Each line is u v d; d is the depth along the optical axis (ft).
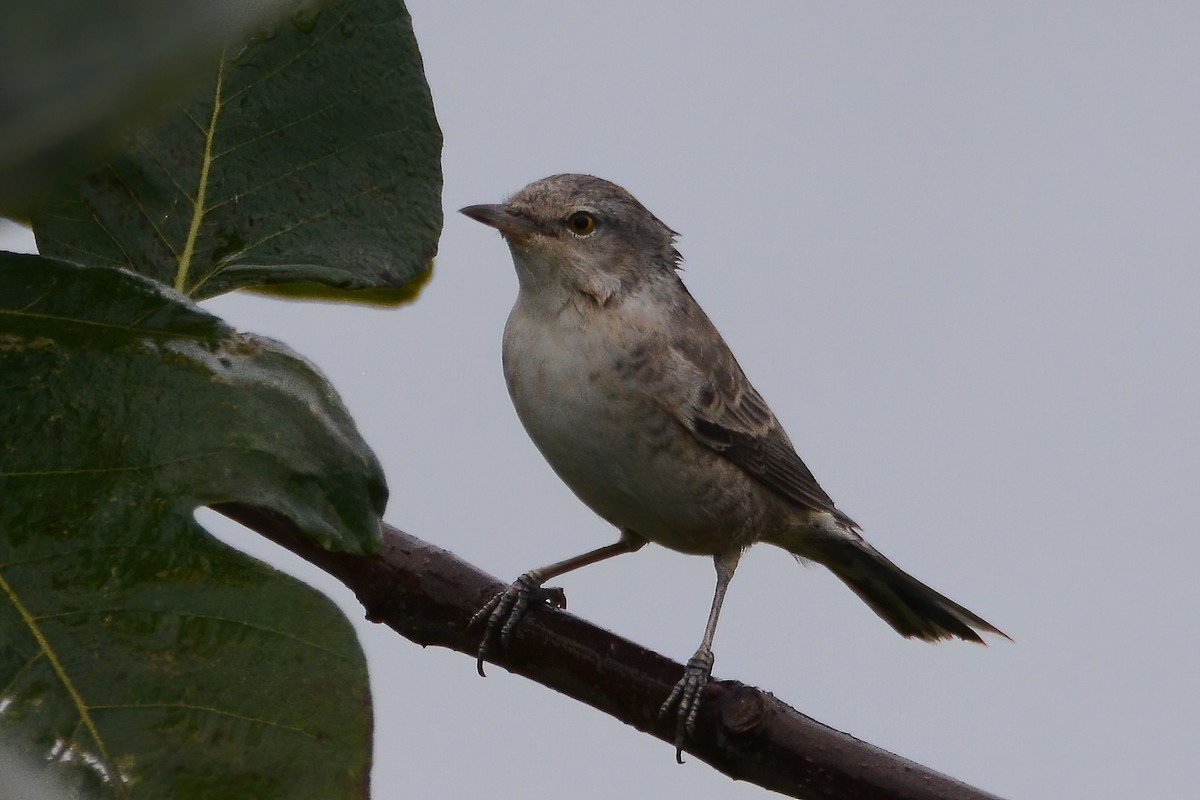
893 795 23.54
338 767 16.62
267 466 17.58
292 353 18.44
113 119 5.39
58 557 16.53
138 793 15.83
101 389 17.28
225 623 16.80
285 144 23.24
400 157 23.79
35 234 22.07
